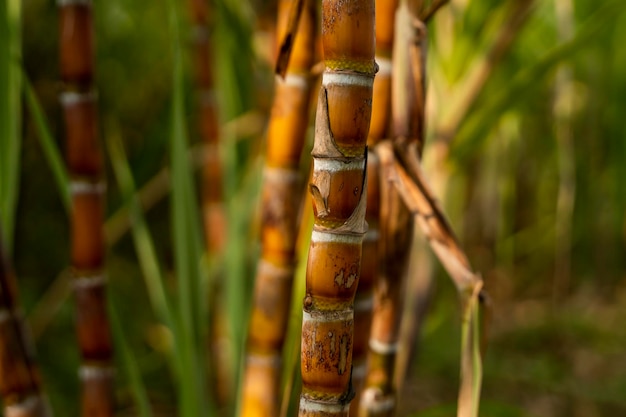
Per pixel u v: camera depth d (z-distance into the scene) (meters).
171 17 1.27
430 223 1.02
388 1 1.02
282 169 1.16
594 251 3.61
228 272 1.49
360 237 0.87
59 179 1.30
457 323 3.05
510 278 3.68
